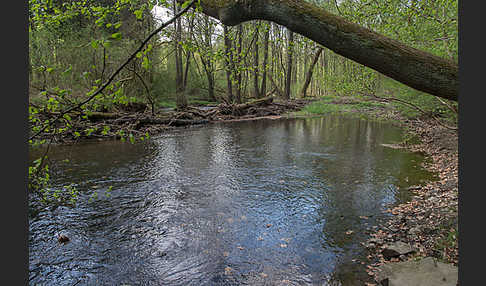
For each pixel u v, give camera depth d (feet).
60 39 44.75
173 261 11.78
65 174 23.08
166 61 79.41
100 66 45.62
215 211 16.40
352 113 65.05
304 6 7.03
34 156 28.96
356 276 10.68
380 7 20.97
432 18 19.75
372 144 35.01
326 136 41.34
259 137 40.81
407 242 12.73
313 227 14.55
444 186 18.89
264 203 17.53
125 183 21.06
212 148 33.32
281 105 78.18
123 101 9.59
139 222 15.07
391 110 59.06
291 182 21.35
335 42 6.88
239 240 13.34
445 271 9.48
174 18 6.35
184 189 19.90
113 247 12.77
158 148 33.37
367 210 16.44
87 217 15.60
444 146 30.07
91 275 10.94
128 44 43.47
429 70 6.39
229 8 7.56
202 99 101.55
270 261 11.73
